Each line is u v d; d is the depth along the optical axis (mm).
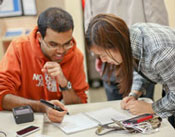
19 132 1076
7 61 1515
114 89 2027
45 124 1237
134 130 1112
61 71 1506
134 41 1184
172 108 1216
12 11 2812
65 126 1197
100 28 1113
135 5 2082
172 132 1108
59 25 1291
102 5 2184
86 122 1239
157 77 1237
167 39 1102
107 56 1185
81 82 1674
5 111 1381
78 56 1675
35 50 1528
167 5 2643
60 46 1354
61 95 1662
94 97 3467
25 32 2785
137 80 1521
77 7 2717
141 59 1190
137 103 1337
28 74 1565
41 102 1318
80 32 2783
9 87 1436
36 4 2811
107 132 1122
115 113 1340
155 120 1187
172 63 1071
